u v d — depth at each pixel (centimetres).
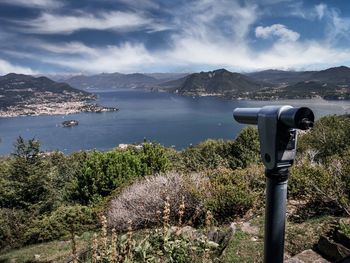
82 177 1241
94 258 296
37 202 1373
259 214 677
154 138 11131
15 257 891
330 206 586
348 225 409
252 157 1429
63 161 2459
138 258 297
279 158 117
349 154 760
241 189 742
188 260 304
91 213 980
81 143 11088
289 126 112
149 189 789
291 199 683
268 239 123
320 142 1278
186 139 10594
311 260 388
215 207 692
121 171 1195
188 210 728
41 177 1414
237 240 495
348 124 1334
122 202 815
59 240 963
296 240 469
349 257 327
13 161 1449
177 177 807
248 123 133
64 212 1038
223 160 1455
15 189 1366
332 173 646
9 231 1077
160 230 331
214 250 445
